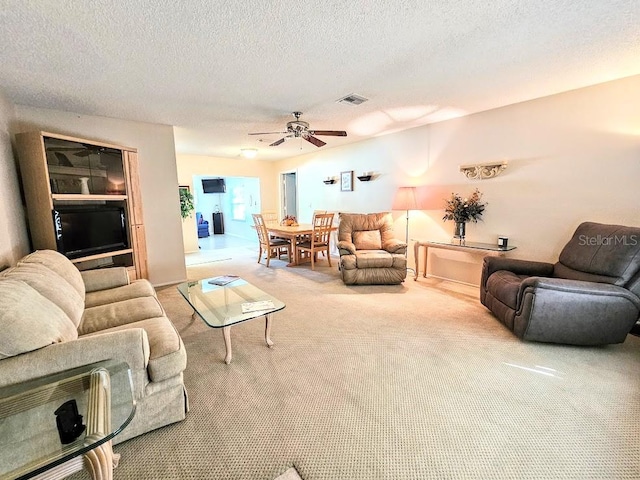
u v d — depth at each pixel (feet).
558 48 6.71
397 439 4.87
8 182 8.18
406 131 14.83
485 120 11.68
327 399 5.85
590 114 9.23
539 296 7.46
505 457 4.51
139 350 4.68
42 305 4.87
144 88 8.66
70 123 10.84
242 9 5.01
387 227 15.19
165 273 13.70
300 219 23.15
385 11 5.18
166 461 4.48
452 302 11.11
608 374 6.55
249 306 7.77
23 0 4.62
